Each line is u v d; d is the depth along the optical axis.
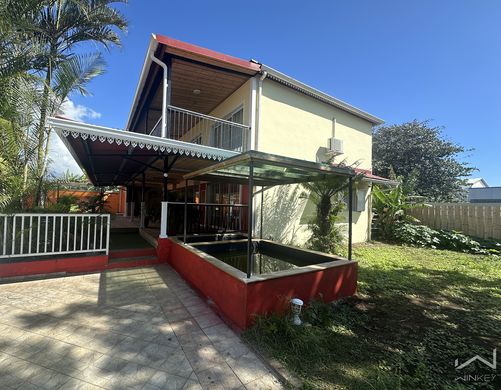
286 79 8.25
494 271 6.07
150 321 3.22
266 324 3.00
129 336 2.85
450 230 10.05
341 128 10.42
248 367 2.37
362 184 10.09
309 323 3.15
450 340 2.97
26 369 2.26
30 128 5.61
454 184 17.33
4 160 5.05
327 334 2.95
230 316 3.29
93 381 2.13
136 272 5.25
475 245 8.58
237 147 8.50
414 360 2.56
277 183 5.88
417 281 5.22
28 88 5.13
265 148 7.98
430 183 17.64
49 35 6.64
